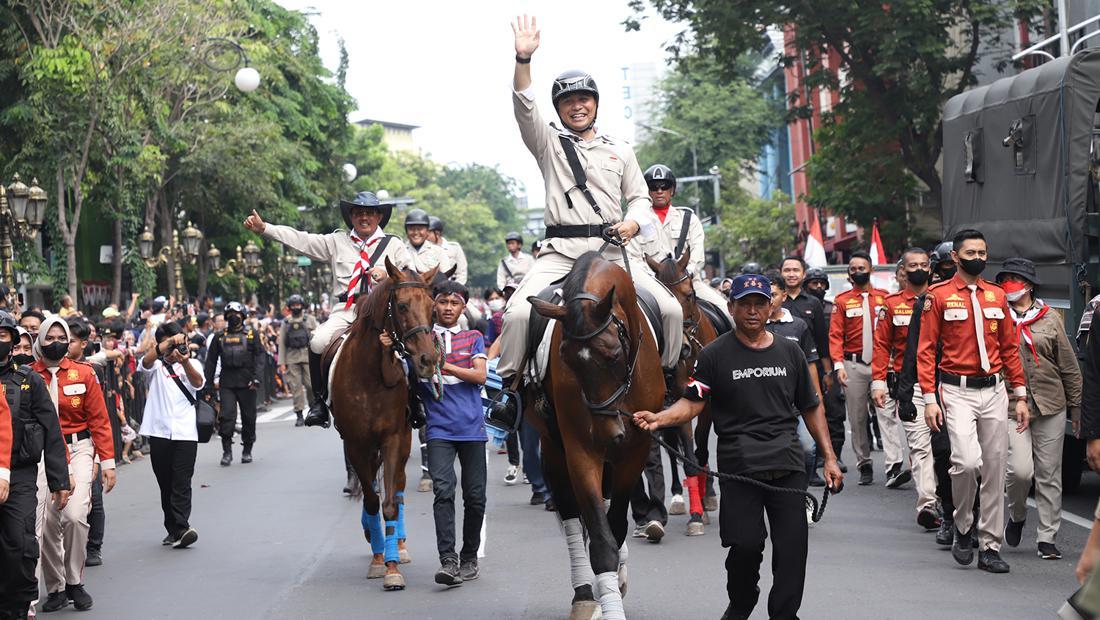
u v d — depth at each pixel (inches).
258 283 1656.0
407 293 332.2
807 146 2065.7
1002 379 343.0
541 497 489.7
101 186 1146.7
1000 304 341.7
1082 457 449.1
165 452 418.3
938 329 344.5
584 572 280.7
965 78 1048.8
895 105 1077.1
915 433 403.2
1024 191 465.7
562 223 294.8
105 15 1028.5
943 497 372.2
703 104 2137.1
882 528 410.6
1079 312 419.5
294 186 1688.0
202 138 1305.4
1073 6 893.8
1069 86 425.7
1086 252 419.5
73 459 338.0
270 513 488.4
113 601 342.6
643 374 269.0
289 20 1813.5
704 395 254.8
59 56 995.9
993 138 496.4
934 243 1176.8
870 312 502.3
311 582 359.3
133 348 738.8
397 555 349.4
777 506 250.7
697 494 409.4
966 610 297.7
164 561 398.0
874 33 1011.9
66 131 1045.2
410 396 361.7
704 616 299.7
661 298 293.0
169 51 1079.0
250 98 1505.9
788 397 253.8
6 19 1050.1
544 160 296.8
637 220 288.8
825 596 315.3
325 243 418.6
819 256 871.7
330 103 1882.4
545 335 273.7
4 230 746.2
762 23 1067.3
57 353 337.4
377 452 365.7
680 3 1096.8
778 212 1855.3
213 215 1503.4
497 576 357.4
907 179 1146.7
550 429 274.1
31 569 288.7
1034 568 342.6
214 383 648.4
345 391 353.7
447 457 346.9
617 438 247.8
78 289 1411.2
